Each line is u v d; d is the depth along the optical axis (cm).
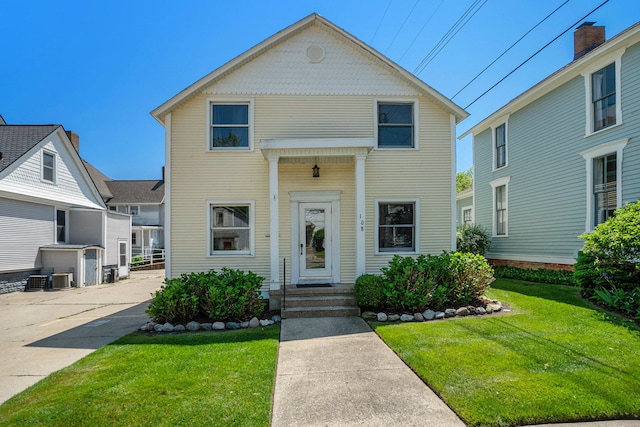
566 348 474
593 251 726
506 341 512
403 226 930
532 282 1034
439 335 555
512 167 1373
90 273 1519
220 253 887
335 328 634
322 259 906
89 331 681
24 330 704
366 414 330
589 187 1011
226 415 323
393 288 718
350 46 931
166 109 874
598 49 944
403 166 927
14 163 1284
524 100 1270
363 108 925
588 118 1016
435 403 349
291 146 805
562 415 316
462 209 1950
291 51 921
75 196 1641
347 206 912
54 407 341
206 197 885
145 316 827
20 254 1305
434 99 936
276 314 743
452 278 744
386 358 476
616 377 384
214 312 662
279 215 902
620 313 631
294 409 342
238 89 902
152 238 3045
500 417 314
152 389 377
